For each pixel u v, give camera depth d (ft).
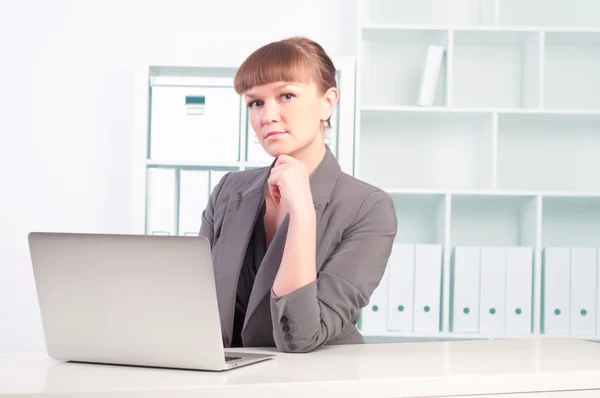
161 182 10.55
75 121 11.92
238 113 10.57
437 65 10.85
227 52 11.89
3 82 11.91
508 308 10.35
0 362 4.12
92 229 11.89
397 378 3.42
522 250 10.38
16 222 11.89
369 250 5.02
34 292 11.89
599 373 3.67
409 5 11.70
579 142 11.74
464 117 11.27
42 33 11.95
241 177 5.77
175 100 10.57
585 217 11.75
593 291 10.39
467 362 3.98
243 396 3.28
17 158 11.91
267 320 5.06
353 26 11.84
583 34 10.91
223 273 5.31
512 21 11.76
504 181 11.71
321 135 5.34
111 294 3.85
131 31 11.93
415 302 10.31
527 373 3.57
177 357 3.76
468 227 11.72
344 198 5.17
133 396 3.22
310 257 4.54
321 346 4.79
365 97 11.68
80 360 4.04
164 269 3.72
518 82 11.71
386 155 11.73
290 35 11.86
